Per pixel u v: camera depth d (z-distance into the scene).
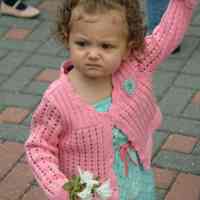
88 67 2.60
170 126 4.58
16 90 5.14
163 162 4.23
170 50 2.91
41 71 5.39
